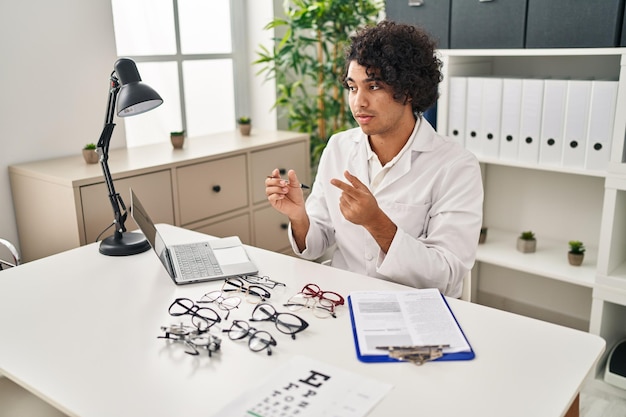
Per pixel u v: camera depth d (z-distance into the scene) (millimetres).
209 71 3256
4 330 1300
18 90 2385
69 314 1372
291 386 1062
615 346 2428
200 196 2553
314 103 3477
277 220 2967
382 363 1139
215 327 1297
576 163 2303
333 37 3123
